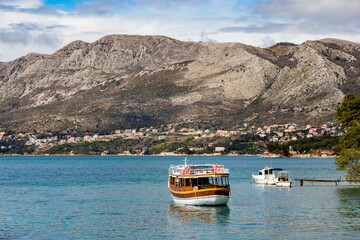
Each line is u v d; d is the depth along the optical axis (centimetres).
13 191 11712
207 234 6153
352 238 5869
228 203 8738
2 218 7431
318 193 10575
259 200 9306
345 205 8506
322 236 5981
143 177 17025
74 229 6556
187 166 8962
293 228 6438
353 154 12344
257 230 6347
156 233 6253
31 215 7706
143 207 8450
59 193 11094
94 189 12050
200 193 8112
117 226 6725
